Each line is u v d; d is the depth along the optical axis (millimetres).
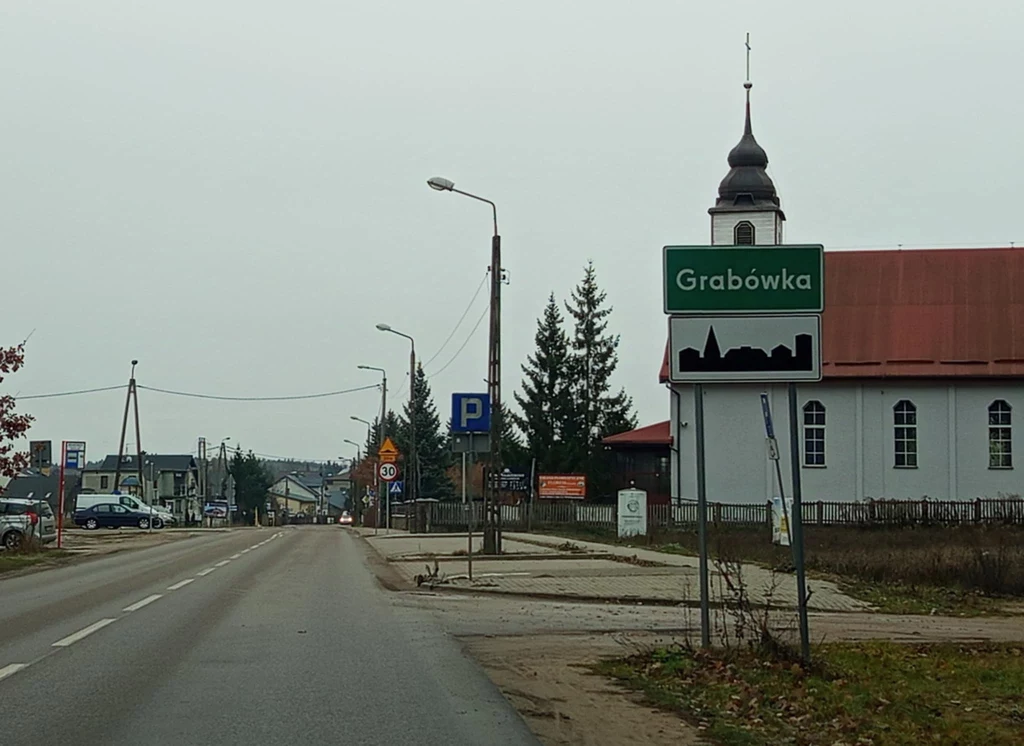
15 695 9797
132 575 24594
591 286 81438
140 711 9109
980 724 8992
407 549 35375
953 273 60062
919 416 57188
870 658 12203
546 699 9883
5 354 29281
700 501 11750
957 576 23234
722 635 12211
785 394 57781
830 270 61312
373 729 8492
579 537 44406
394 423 91312
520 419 80250
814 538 42250
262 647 12898
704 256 10898
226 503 127625
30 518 36625
